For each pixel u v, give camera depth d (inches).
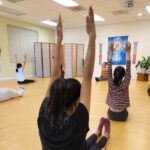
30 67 334.3
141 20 298.2
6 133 86.6
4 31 279.3
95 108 126.6
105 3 206.2
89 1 199.2
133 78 315.9
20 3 208.4
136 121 102.0
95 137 62.1
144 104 137.5
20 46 309.3
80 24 328.8
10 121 102.3
